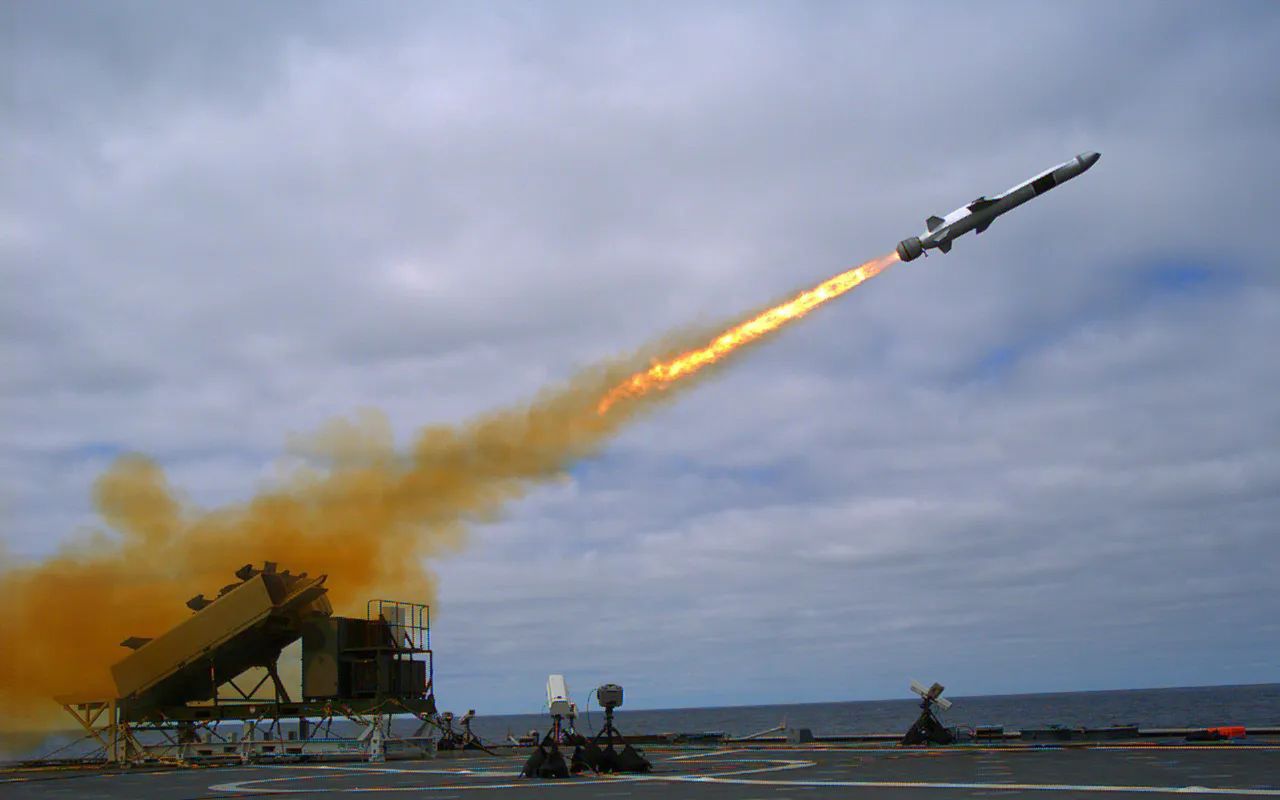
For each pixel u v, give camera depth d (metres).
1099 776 27.12
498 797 26.77
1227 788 23.44
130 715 53.19
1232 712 199.00
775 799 23.95
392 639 53.06
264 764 48.78
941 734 45.44
